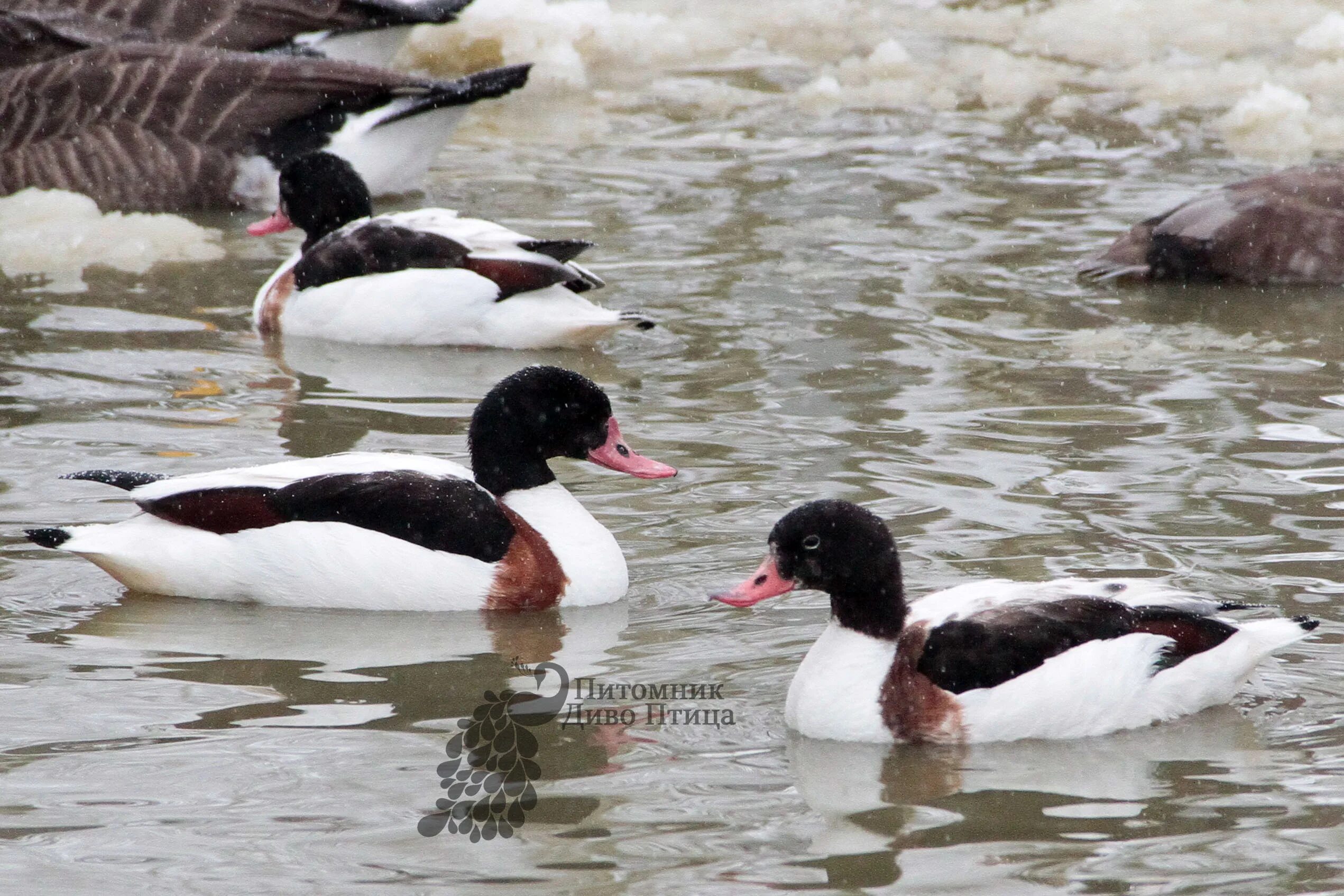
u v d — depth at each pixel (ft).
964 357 49.03
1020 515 37.91
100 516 38.17
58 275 57.47
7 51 65.67
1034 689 28.53
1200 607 29.50
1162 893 23.68
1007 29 87.35
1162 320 52.65
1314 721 29.40
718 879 24.23
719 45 86.48
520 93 79.66
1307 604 33.35
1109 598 29.53
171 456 41.47
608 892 23.90
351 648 32.99
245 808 26.37
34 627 33.60
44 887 24.04
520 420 36.32
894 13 90.43
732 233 60.75
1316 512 37.93
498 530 35.17
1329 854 24.72
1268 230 56.49
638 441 42.96
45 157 64.95
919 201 64.28
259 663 32.12
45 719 29.43
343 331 51.65
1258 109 72.79
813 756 28.32
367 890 23.99
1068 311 53.21
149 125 65.21
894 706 28.73
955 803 26.58
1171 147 70.69
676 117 76.07
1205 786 27.04
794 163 69.15
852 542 28.91
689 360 49.24
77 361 48.85
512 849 25.12
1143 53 83.25
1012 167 68.39
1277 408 44.91
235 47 68.39
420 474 35.76
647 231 61.05
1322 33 82.84
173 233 62.03
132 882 24.17
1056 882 24.03
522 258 51.62
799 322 52.03
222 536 35.22
